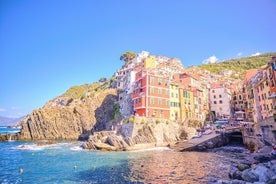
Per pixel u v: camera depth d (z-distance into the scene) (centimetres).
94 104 9850
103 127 9294
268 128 3650
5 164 3391
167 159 3625
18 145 6688
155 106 6234
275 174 1892
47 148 5641
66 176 2589
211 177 2400
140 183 2228
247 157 3516
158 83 6481
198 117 8031
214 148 4919
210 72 15075
